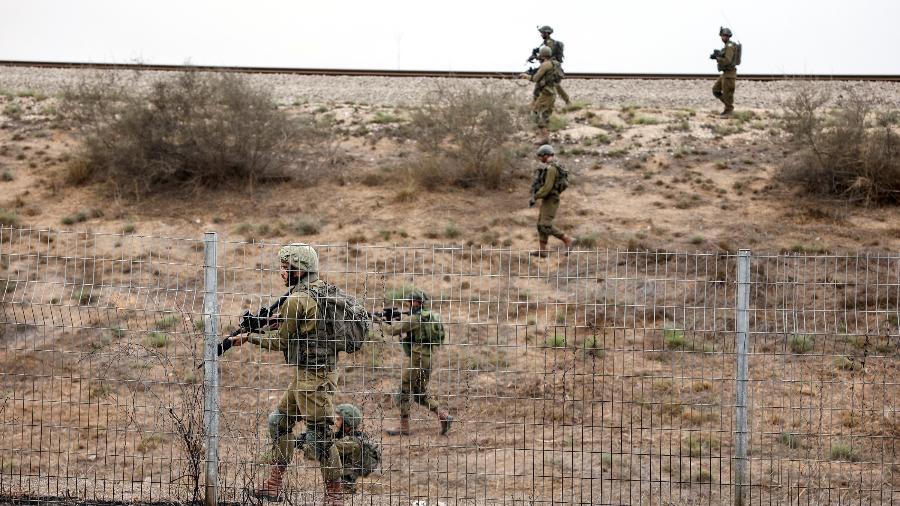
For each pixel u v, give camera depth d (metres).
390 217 17.78
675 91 27.11
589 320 12.87
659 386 10.65
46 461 9.02
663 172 20.05
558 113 23.98
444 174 19.66
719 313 13.34
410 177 19.50
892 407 10.05
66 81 26.66
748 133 22.25
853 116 18.83
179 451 8.91
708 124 22.89
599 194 18.95
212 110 19.59
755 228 16.78
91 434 9.63
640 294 13.95
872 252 15.37
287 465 7.66
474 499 7.92
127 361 10.57
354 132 22.48
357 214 17.98
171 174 19.56
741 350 7.38
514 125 20.72
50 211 18.28
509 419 9.98
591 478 7.45
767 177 19.59
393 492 8.15
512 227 17.19
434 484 8.43
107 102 20.44
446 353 11.37
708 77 28.22
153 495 7.85
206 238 7.37
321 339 7.47
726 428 9.60
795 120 19.41
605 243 16.05
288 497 7.46
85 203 18.73
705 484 8.17
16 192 19.23
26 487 8.05
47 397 10.55
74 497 7.79
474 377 10.81
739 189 18.92
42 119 23.28
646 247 15.83
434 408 9.59
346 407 7.80
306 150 21.17
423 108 21.34
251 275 14.92
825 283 8.06
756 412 9.90
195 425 7.65
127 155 19.36
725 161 20.47
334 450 7.55
